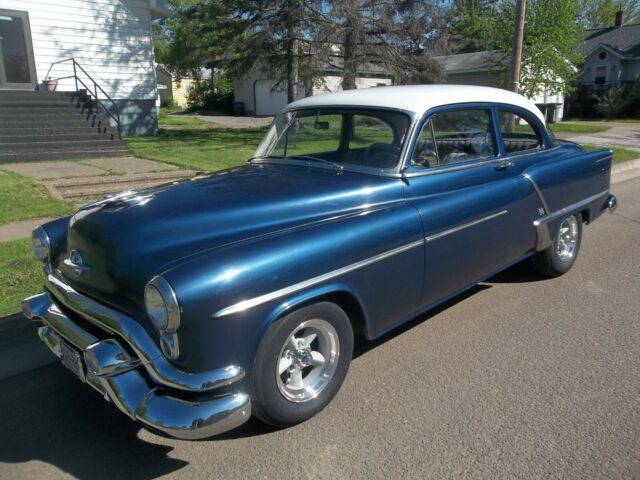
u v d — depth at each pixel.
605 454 2.83
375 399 3.37
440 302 4.00
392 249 3.38
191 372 2.59
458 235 3.88
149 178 9.38
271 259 2.78
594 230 7.46
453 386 3.51
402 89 4.18
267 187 3.48
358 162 3.85
